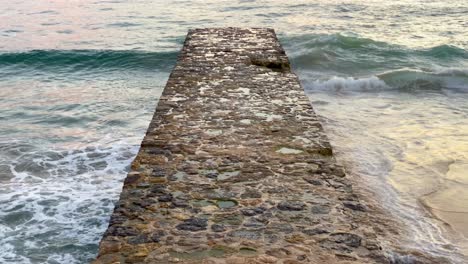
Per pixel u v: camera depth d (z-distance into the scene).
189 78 7.57
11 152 8.92
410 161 8.57
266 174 4.43
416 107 12.00
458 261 5.73
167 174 4.43
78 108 11.87
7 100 12.66
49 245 6.04
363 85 14.04
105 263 3.18
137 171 4.49
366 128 10.34
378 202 7.13
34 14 27.67
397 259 5.71
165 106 6.26
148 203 3.94
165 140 5.17
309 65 16.45
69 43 20.45
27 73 16.22
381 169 8.27
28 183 7.65
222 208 3.87
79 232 6.33
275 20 24.67
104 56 17.80
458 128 10.28
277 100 6.50
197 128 5.51
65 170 8.20
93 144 9.47
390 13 26.61
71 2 31.56
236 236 3.49
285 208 3.86
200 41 10.81
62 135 9.98
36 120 10.95
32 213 6.73
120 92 13.59
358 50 17.88
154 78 15.69
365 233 3.54
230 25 23.48
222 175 4.41
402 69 15.02
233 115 5.91
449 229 6.47
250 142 5.12
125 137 9.91
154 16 26.08
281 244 3.39
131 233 3.52
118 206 3.89
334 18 25.28
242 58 8.97
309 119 5.79
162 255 3.27
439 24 23.64
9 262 5.68
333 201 3.98
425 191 7.50
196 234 3.52
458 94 13.28
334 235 3.51
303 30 22.08
